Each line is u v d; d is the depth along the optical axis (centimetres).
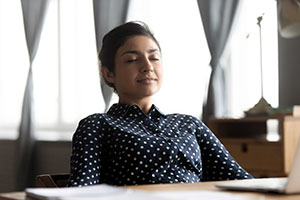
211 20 446
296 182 129
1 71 660
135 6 525
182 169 186
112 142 183
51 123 602
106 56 202
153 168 182
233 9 440
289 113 376
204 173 199
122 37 197
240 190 136
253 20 455
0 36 655
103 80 207
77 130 185
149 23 515
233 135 428
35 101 605
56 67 599
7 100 657
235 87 470
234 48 465
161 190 139
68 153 552
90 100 571
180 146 187
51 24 602
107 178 183
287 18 206
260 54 414
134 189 141
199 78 487
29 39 570
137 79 194
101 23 512
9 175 620
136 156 181
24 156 569
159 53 198
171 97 503
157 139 185
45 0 568
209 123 421
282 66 438
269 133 450
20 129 567
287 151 371
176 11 500
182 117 199
